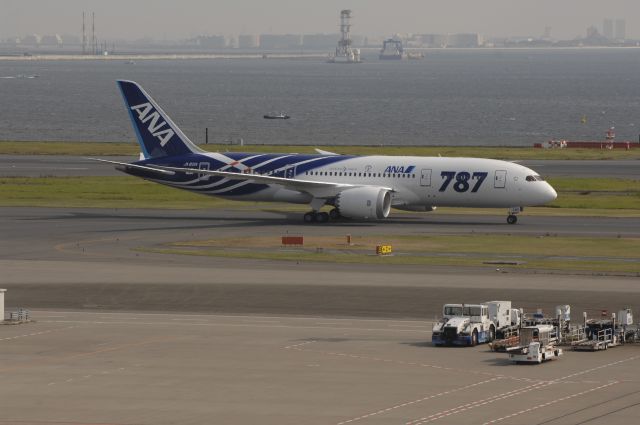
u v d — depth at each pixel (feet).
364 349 643.45
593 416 488.02
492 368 591.37
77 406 511.81
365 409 503.61
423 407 506.89
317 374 578.25
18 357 622.54
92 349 643.04
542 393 532.73
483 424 476.54
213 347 649.20
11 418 489.67
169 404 515.09
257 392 538.06
